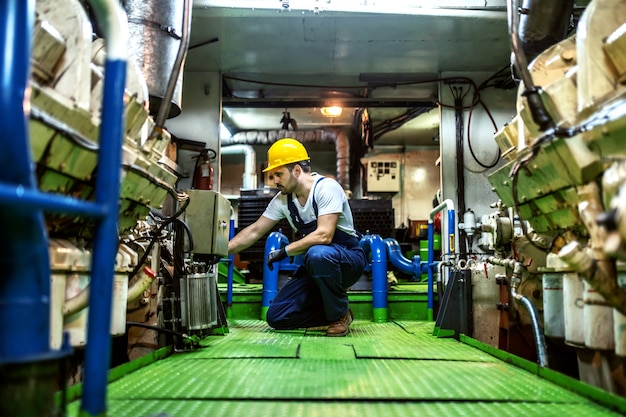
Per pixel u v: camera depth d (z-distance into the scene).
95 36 2.15
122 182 1.78
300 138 7.57
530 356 2.78
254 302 4.62
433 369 2.04
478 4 3.85
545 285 2.15
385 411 1.41
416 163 8.59
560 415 1.36
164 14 2.85
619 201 1.00
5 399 0.85
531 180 1.97
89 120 1.56
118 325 1.92
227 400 1.53
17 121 0.85
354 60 4.84
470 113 5.02
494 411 1.41
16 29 0.86
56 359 0.92
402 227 7.97
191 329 2.51
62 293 1.55
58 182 1.52
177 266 2.54
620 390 1.79
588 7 1.73
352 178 8.35
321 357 2.33
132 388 1.67
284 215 3.67
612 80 1.66
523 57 1.73
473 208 4.96
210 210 2.97
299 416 1.35
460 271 3.19
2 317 0.88
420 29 4.17
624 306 1.43
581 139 1.54
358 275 3.43
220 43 4.45
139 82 1.92
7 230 0.87
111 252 1.00
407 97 5.86
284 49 4.59
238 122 7.31
